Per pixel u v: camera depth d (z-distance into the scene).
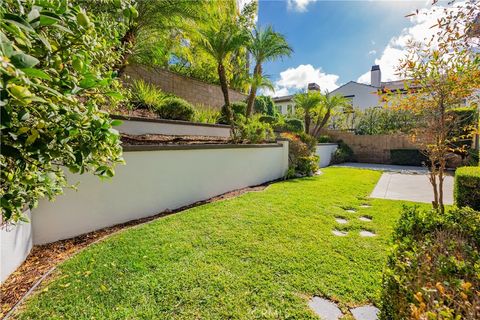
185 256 2.61
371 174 9.24
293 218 3.88
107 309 1.83
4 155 1.01
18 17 0.85
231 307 1.88
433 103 2.92
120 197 3.65
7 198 1.22
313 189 6.20
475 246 1.71
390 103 3.30
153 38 6.26
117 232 3.29
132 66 6.78
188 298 1.96
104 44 1.78
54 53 1.26
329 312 1.85
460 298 1.06
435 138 3.12
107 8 2.41
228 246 2.87
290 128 12.59
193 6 5.81
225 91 7.33
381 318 1.51
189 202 4.83
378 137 14.19
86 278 2.20
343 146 14.95
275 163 8.06
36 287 2.08
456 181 4.24
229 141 7.08
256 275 2.29
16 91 0.78
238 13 11.07
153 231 3.25
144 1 5.08
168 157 4.36
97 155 1.41
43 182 1.44
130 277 2.21
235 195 5.63
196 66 10.75
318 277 2.27
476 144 8.85
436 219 2.18
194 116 7.58
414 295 1.02
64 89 1.22
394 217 4.04
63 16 1.20
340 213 4.21
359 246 2.93
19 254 2.42
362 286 2.13
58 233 3.01
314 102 12.05
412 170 10.75
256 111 13.45
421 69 2.76
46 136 1.10
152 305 1.88
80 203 3.20
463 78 2.54
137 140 4.95
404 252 1.53
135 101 6.64
